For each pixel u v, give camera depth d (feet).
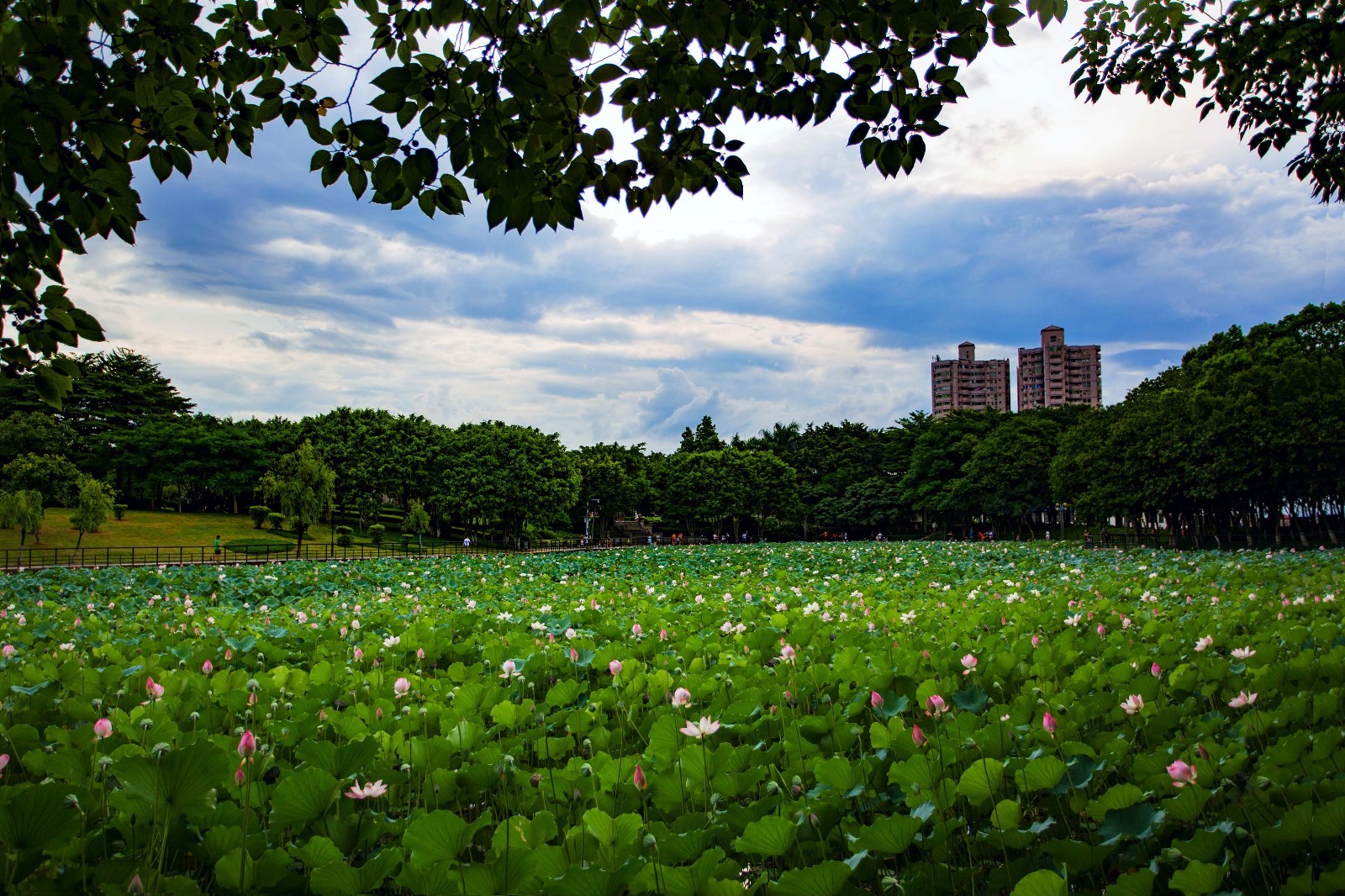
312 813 10.26
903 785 11.06
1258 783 10.67
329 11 14.35
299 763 14.02
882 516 242.78
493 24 13.98
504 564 73.56
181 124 13.93
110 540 146.20
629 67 14.05
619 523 275.80
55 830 8.57
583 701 17.52
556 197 14.69
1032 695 15.05
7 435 170.09
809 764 12.21
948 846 10.37
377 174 13.58
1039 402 539.29
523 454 183.21
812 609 28.71
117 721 14.34
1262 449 103.96
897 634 23.84
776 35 14.25
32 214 13.33
